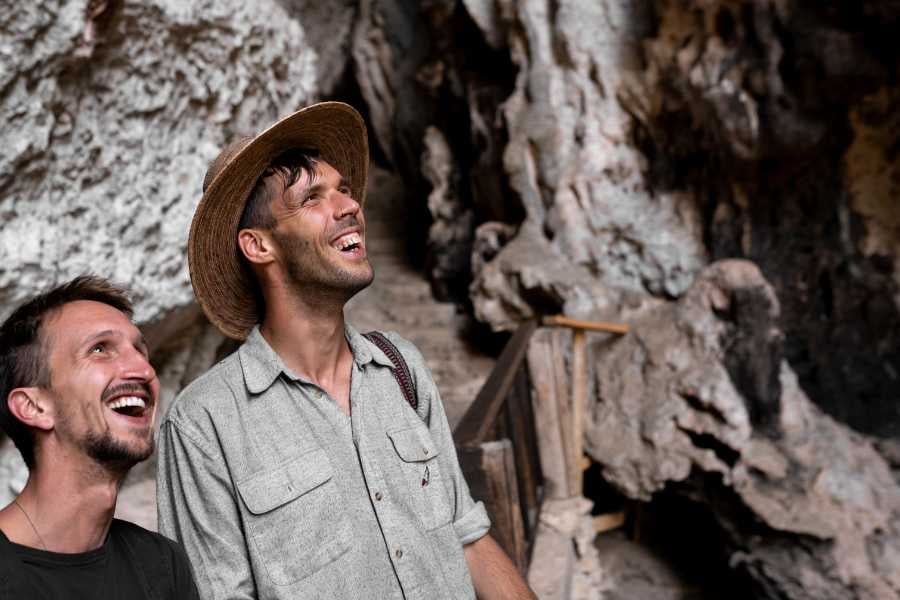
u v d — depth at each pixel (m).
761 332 4.81
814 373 5.25
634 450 4.84
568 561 3.68
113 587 0.96
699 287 5.07
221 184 1.08
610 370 5.14
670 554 5.46
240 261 1.17
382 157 9.55
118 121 2.83
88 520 0.95
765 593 4.65
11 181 2.38
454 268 6.96
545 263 5.72
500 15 6.09
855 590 4.37
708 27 5.09
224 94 3.36
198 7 3.00
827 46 4.63
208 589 1.04
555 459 4.13
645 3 5.57
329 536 1.04
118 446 0.94
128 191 2.93
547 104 5.86
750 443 4.67
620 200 5.76
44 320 0.95
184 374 3.92
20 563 0.89
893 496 4.63
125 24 2.66
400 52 8.54
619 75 5.70
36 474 0.94
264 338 1.14
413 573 1.08
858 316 5.23
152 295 3.14
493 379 3.06
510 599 1.23
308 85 4.21
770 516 4.47
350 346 1.18
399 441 1.13
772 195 5.31
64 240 2.63
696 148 5.46
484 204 6.69
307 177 1.10
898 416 5.13
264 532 1.03
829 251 5.25
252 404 1.08
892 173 5.08
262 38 3.56
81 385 0.93
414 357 1.26
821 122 4.91
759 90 4.93
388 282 7.52
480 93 6.54
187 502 1.07
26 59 2.28
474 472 2.29
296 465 1.05
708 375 4.78
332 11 9.20
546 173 5.87
